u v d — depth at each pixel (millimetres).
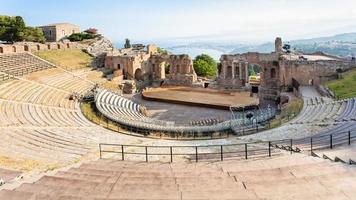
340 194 10914
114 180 13875
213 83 72375
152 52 81250
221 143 29922
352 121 28578
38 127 32250
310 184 12086
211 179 13594
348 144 19766
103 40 92000
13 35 87688
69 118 39812
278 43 67000
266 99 63062
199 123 45312
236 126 39156
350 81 50250
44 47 73125
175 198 11156
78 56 76500
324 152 18172
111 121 41312
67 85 55750
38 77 54969
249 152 23328
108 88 63125
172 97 60938
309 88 57094
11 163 19516
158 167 17031
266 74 66312
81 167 17219
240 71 68750
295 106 46219
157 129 38750
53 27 104375
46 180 13648
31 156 21484
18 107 38625
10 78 49938
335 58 65000
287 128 32812
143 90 68562
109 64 75438
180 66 76438
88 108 46531
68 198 11266
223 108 53938
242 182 12766
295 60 60500
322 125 30516
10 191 11898
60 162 20656
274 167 15484
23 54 65000
